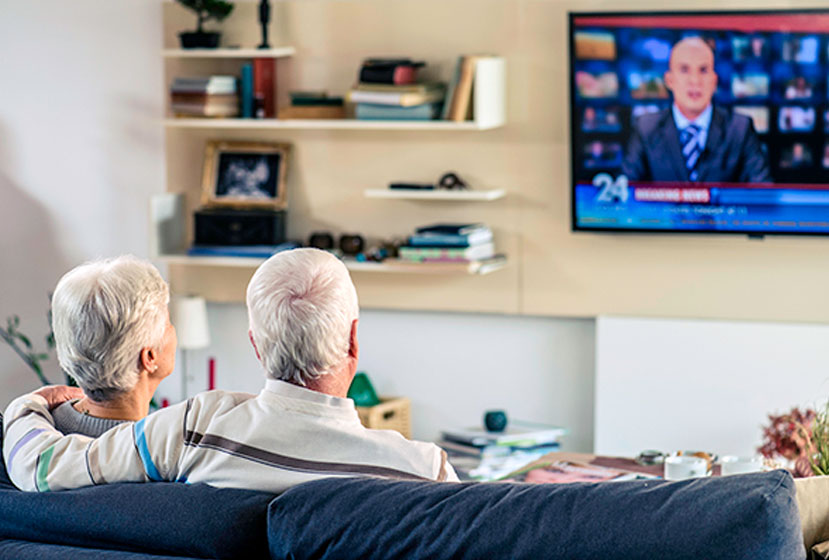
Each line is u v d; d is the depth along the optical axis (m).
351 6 4.86
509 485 1.72
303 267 2.03
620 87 4.38
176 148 5.18
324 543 1.74
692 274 4.54
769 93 4.22
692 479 1.64
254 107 4.88
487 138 4.74
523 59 4.65
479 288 4.83
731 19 4.21
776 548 1.54
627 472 3.13
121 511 1.86
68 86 5.30
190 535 1.80
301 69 4.95
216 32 4.93
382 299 4.98
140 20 5.16
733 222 4.36
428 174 4.84
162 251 5.05
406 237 4.91
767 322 4.46
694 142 4.34
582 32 4.39
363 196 4.95
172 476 1.99
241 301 5.19
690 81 4.29
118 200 5.30
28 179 5.39
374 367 5.08
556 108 4.63
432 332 4.97
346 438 1.94
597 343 4.64
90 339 2.15
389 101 4.57
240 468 1.92
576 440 4.80
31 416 2.17
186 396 5.36
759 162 4.27
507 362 4.88
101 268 2.21
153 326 2.21
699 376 4.52
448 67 4.75
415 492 1.74
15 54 5.34
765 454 3.58
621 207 4.48
